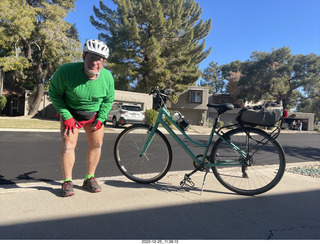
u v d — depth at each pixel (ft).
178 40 92.02
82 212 7.29
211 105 10.18
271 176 11.43
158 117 10.68
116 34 87.15
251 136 9.86
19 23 57.72
